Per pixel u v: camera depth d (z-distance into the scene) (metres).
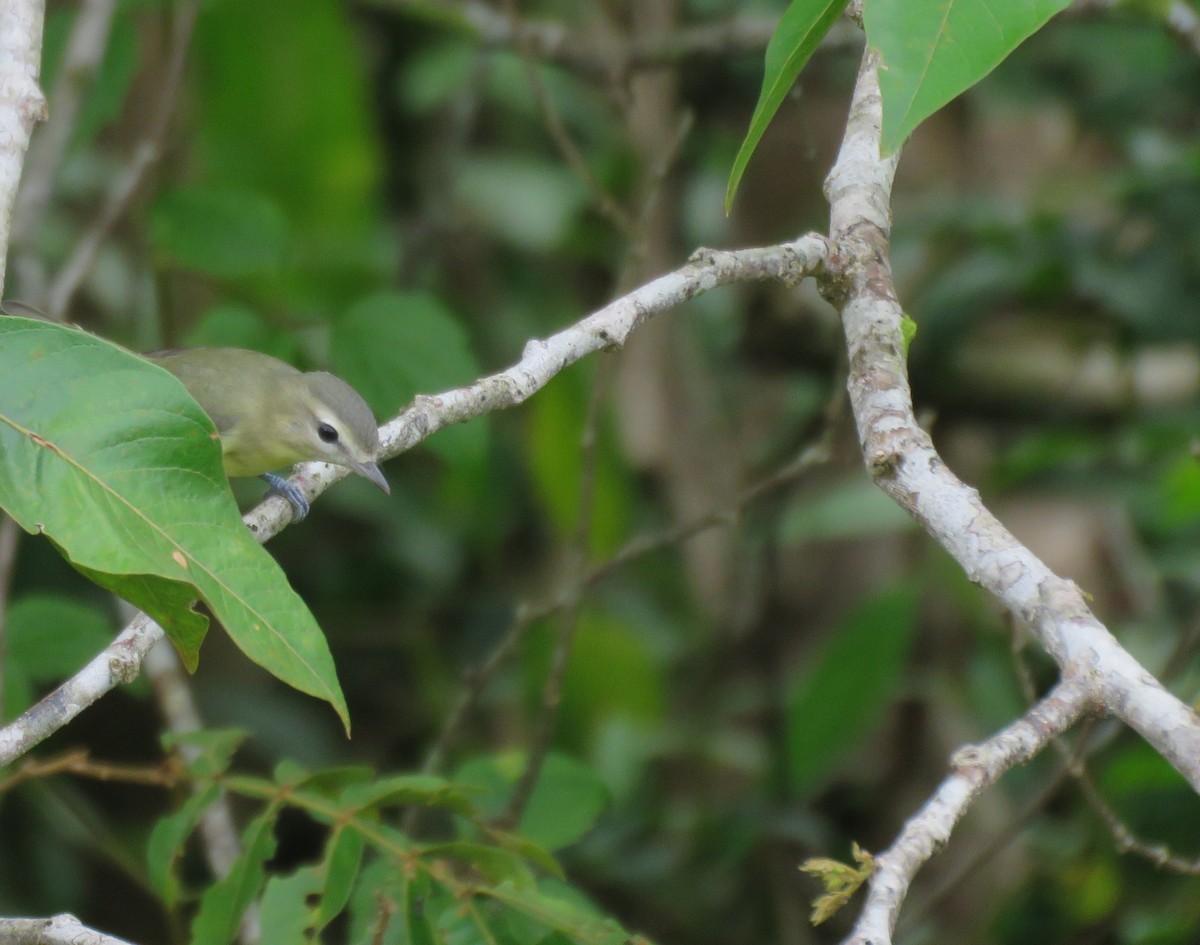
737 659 13.14
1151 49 12.98
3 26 6.02
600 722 12.71
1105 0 10.02
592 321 5.99
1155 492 12.00
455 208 13.91
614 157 14.03
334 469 7.23
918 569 12.75
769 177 13.55
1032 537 12.25
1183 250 12.07
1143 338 12.06
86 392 4.47
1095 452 12.27
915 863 4.09
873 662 11.19
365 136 12.76
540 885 7.61
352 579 13.95
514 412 14.11
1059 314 12.88
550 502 12.61
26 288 10.77
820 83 13.35
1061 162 13.55
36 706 5.08
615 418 12.74
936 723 12.41
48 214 13.53
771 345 13.59
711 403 13.58
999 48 4.13
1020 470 12.09
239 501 12.74
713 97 13.95
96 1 10.89
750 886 11.95
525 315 14.15
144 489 4.42
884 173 6.58
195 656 4.58
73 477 4.39
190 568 4.36
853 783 12.52
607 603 13.66
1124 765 10.59
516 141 14.53
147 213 11.09
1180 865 8.21
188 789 8.94
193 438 4.48
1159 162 12.66
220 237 10.57
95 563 4.28
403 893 6.41
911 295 12.66
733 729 13.27
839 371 9.53
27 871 12.13
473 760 8.76
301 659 4.38
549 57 12.75
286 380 9.79
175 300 13.20
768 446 13.67
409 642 13.75
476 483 13.33
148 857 6.98
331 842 6.56
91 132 11.22
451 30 14.64
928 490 5.22
